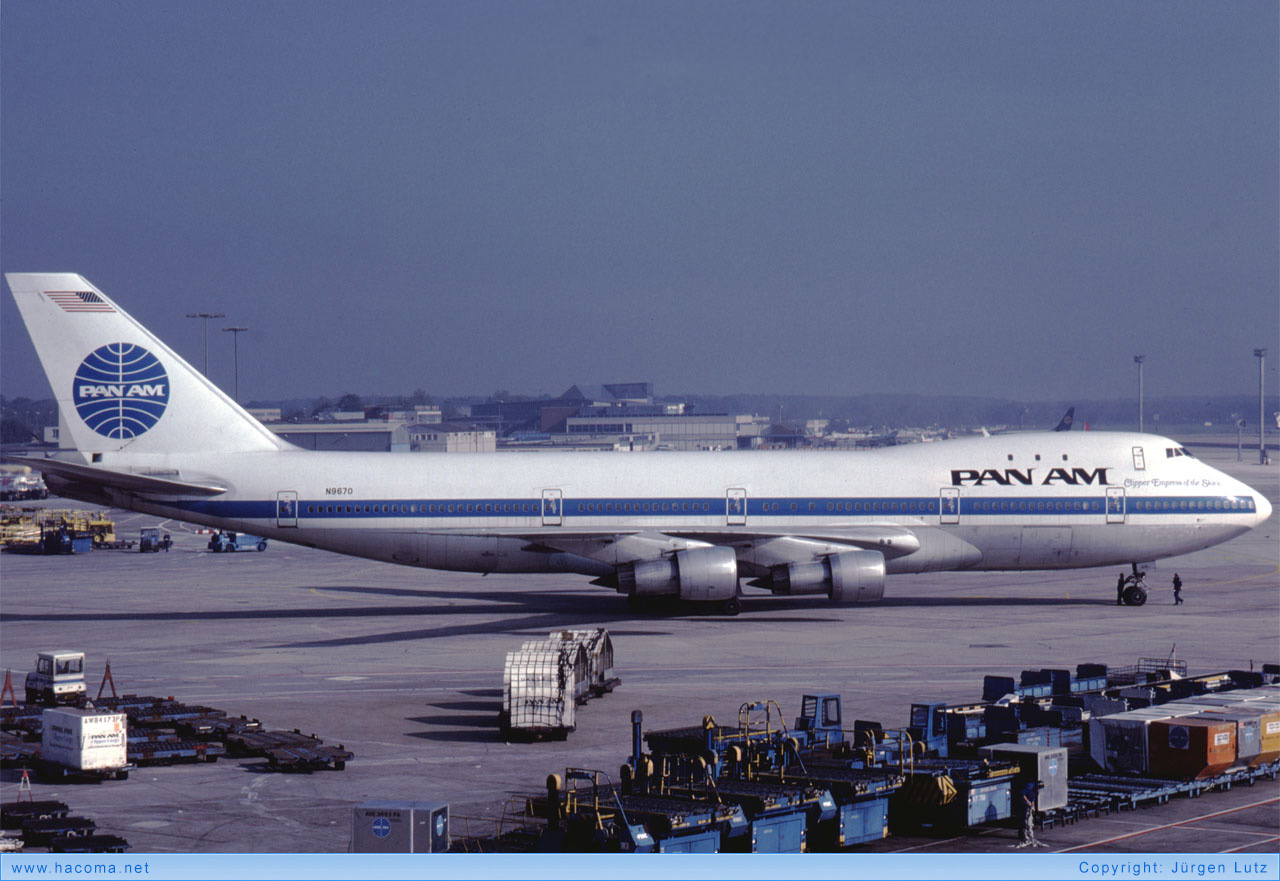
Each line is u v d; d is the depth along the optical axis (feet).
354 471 369.09
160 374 366.02
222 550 641.40
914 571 378.12
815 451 389.19
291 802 171.94
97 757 184.14
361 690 256.93
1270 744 184.96
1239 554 590.55
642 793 156.46
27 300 359.87
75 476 354.33
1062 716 200.34
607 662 251.39
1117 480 379.96
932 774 160.56
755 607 390.21
